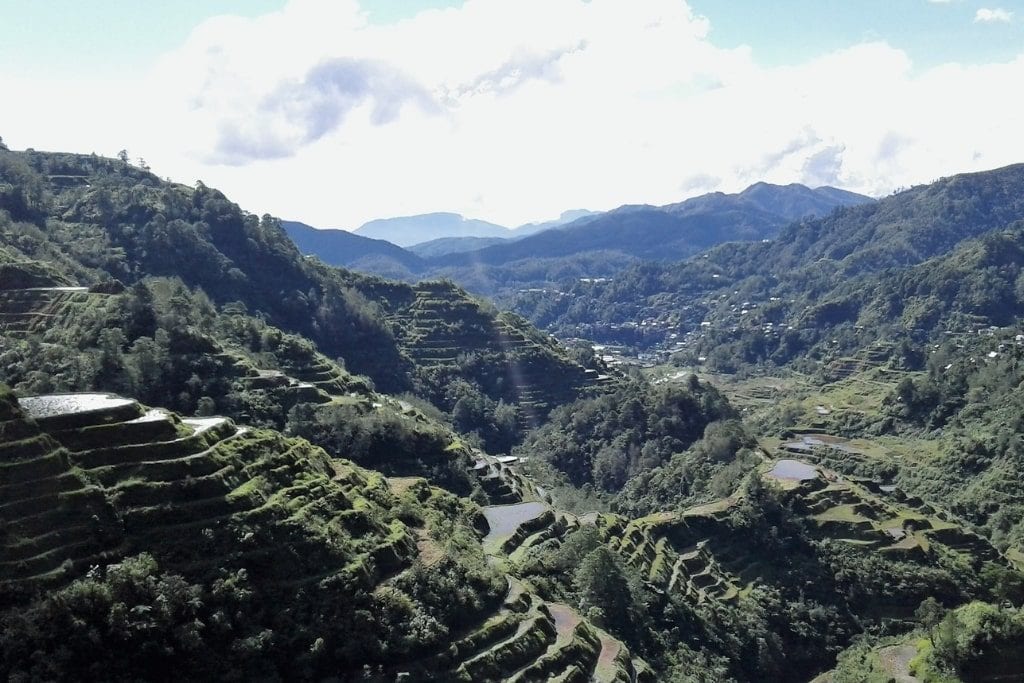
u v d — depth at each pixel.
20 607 62.75
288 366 168.38
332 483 93.06
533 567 110.44
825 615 130.25
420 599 82.38
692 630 117.31
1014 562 146.00
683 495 175.75
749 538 144.12
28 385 125.31
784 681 119.19
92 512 70.62
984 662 107.81
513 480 163.00
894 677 113.31
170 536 72.62
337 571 78.50
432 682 74.44
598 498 186.62
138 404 85.31
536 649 85.12
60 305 152.00
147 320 147.12
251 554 74.62
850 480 174.38
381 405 166.62
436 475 146.00
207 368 143.38
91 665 62.19
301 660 69.94
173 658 65.50
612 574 111.88
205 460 80.25
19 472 70.12
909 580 135.00
